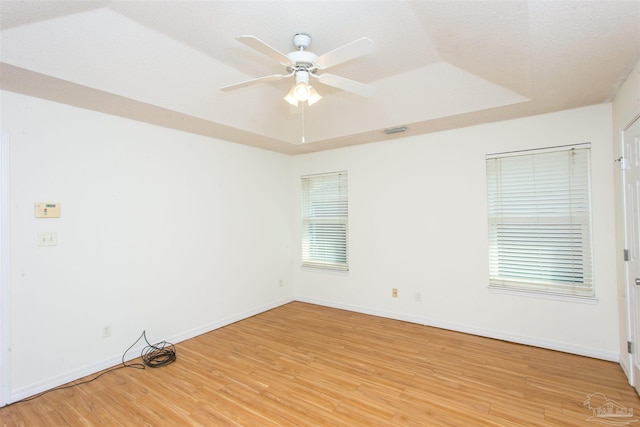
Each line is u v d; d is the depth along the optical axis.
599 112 2.88
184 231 3.53
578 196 3.00
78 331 2.70
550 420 2.05
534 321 3.19
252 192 4.36
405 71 2.92
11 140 2.37
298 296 5.02
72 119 2.69
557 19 1.69
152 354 3.12
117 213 2.97
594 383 2.47
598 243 2.88
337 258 4.63
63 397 2.40
